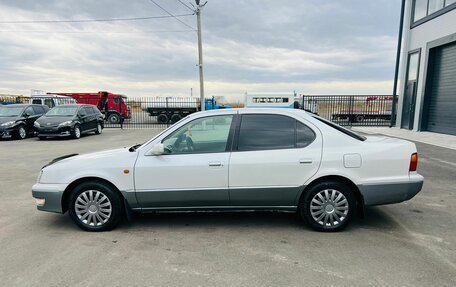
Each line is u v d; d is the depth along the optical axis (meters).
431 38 15.69
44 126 15.25
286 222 4.52
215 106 29.78
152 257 3.52
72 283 3.00
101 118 19.31
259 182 4.09
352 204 4.11
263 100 18.08
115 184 4.16
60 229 4.36
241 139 4.20
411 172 4.11
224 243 3.86
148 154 4.20
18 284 2.99
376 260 3.38
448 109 14.82
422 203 5.28
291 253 3.57
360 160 4.04
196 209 4.24
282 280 3.02
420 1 16.81
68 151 11.72
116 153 4.37
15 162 9.55
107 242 3.92
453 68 14.43
